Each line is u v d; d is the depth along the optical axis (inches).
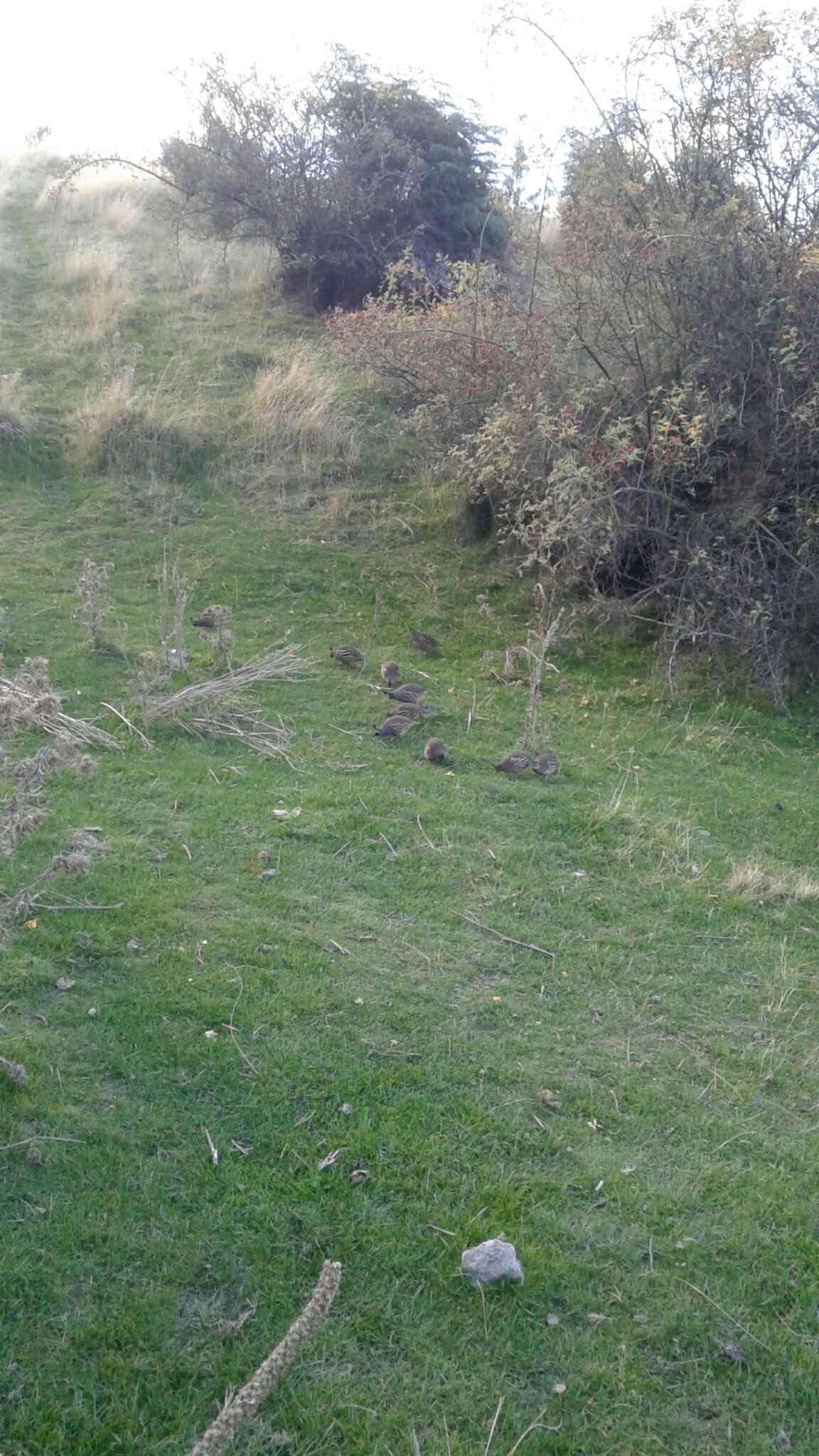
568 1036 188.5
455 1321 132.7
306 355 565.3
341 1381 123.9
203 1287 133.2
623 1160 161.3
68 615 352.8
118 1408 117.7
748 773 311.4
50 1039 167.9
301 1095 165.0
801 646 376.8
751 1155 165.9
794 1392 129.4
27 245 724.7
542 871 241.8
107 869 216.8
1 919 160.9
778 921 233.8
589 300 401.7
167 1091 161.9
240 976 189.8
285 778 269.4
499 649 377.4
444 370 440.1
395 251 634.8
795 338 364.5
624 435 382.9
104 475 464.8
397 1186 150.9
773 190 390.0
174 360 559.5
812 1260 147.3
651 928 224.7
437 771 284.4
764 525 375.2
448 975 200.1
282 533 436.8
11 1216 138.3
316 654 354.0
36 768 160.2
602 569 406.3
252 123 624.1
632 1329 134.7
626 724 335.0
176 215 692.1
